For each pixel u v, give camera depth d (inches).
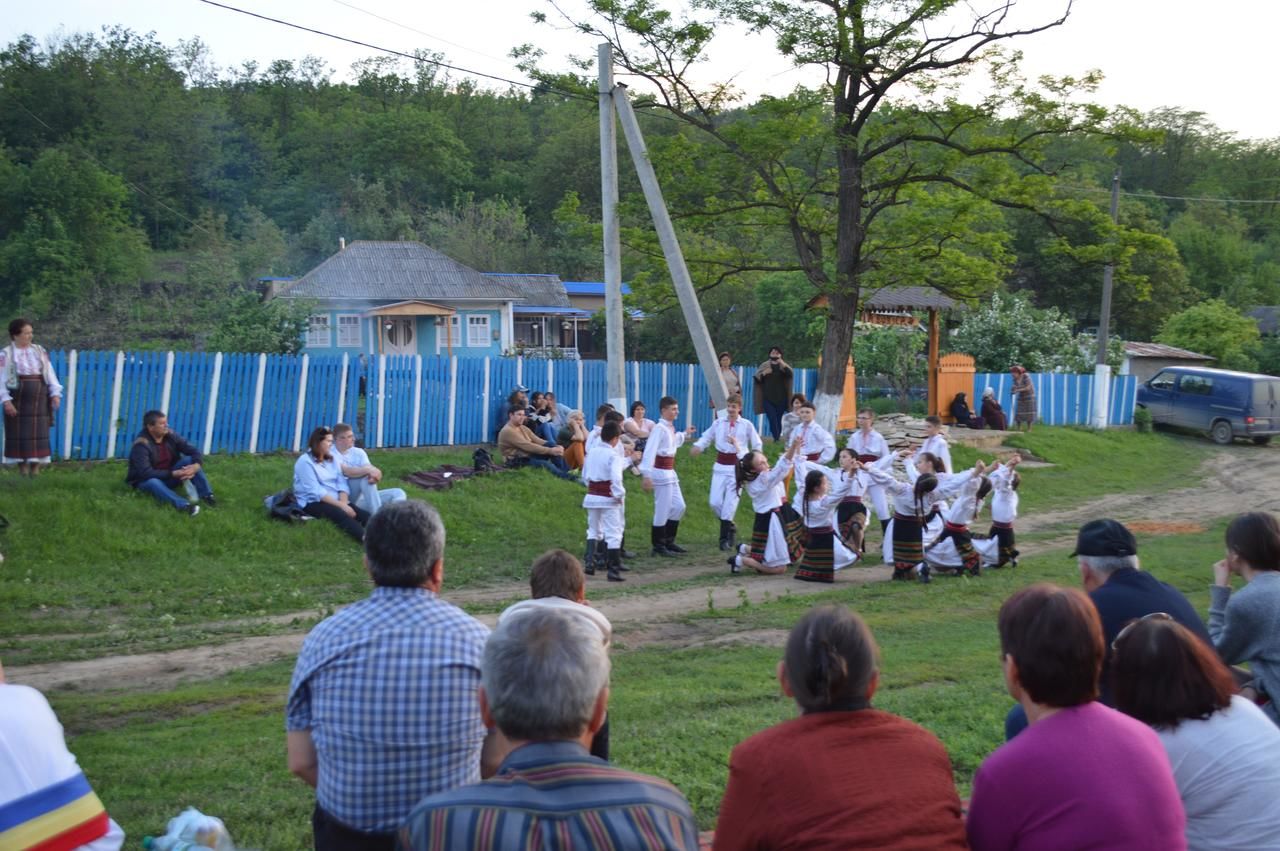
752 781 110.1
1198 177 3240.7
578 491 649.6
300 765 125.6
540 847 92.0
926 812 107.4
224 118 2404.0
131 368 595.8
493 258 2121.1
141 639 374.3
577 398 793.6
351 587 461.4
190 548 486.0
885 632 390.3
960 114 703.1
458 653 123.0
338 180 2404.0
